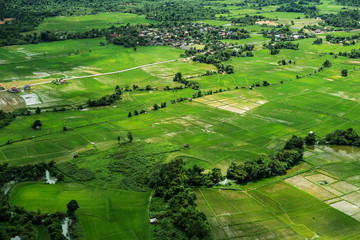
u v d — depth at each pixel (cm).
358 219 11512
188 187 13175
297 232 10844
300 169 14862
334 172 14550
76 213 11788
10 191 13038
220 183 13750
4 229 10856
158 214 11644
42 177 14175
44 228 11088
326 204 12300
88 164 15000
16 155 15725
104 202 12450
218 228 11031
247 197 12756
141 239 10644
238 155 16038
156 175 13575
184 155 15950
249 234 10781
